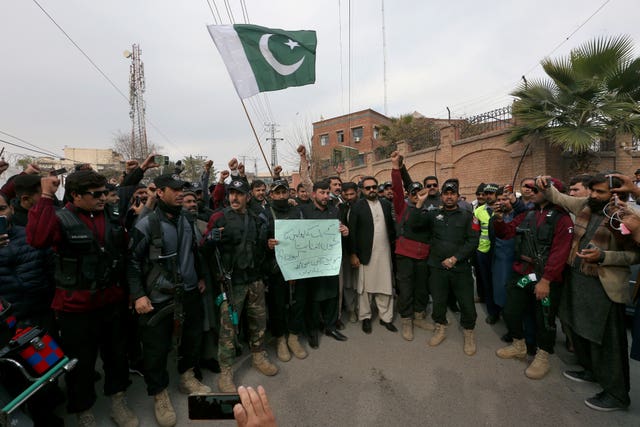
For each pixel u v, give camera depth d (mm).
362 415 2445
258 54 4426
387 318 3947
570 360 3146
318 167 26750
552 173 9156
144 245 2320
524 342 3189
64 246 2129
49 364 1728
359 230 3838
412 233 3717
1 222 1996
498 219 3400
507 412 2439
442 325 3520
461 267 3314
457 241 3307
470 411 2461
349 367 3102
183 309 2572
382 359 3238
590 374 2779
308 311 3650
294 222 3305
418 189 3783
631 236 2264
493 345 3498
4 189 2828
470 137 11711
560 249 2662
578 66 7812
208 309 2984
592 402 2461
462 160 12266
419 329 3949
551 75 8125
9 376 1675
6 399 1623
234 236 2809
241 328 3660
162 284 2365
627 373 2398
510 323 3168
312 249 3361
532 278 2883
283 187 3422
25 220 2607
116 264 2299
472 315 3295
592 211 2576
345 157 23938
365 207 3873
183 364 2705
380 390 2740
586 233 2555
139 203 3279
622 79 7344
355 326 4102
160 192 2492
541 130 8523
